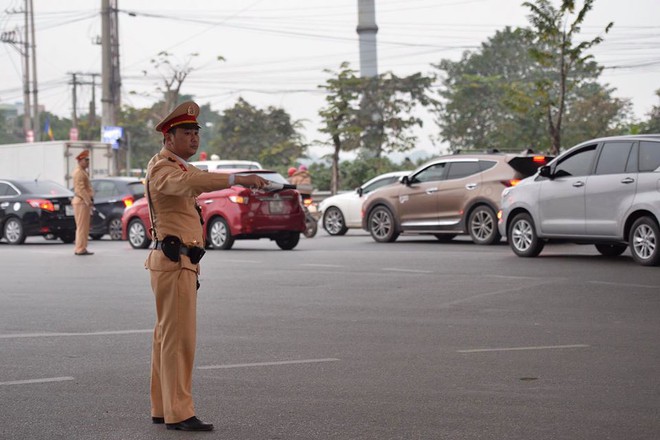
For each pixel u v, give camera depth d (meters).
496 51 79.06
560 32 34.84
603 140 18.03
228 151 75.25
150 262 7.18
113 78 52.88
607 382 8.20
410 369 8.91
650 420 6.95
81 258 22.33
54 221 29.19
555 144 36.03
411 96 67.19
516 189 19.58
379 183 29.91
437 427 6.85
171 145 7.16
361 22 89.00
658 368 8.77
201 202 23.89
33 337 11.05
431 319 11.90
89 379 8.73
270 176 23.80
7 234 29.38
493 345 10.06
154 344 7.20
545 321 11.57
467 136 72.62
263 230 23.19
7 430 6.99
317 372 8.84
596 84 73.12
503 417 7.09
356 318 12.09
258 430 6.89
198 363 9.35
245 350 10.02
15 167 42.69
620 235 17.48
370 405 7.55
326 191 63.44
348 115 60.12
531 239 19.33
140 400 7.91
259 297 14.25
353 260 19.92
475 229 23.83
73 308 13.43
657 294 13.66
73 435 6.85
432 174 24.80
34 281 17.02
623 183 17.38
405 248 23.08
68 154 41.31
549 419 7.01
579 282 15.12
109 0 47.62
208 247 24.42
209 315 12.52
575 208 18.27
